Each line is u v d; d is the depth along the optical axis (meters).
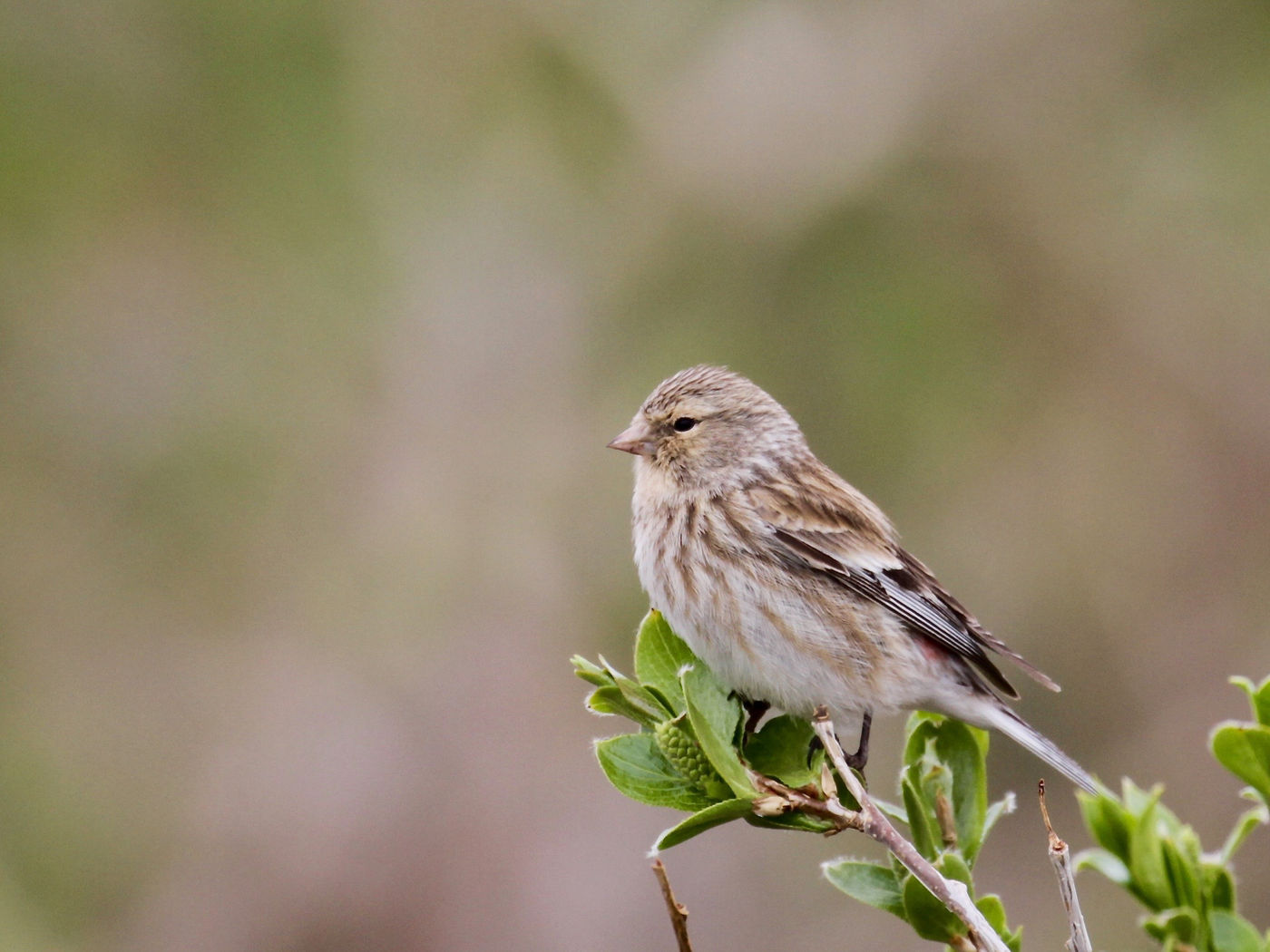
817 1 15.30
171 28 15.45
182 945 13.73
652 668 5.75
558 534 14.87
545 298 15.41
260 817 14.08
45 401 15.16
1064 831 13.27
